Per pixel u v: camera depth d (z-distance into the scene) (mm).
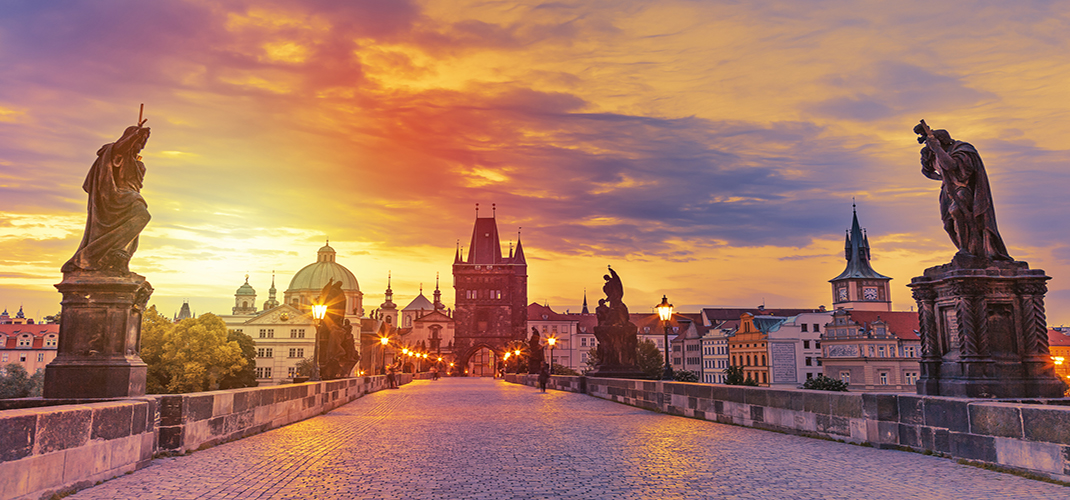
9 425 7309
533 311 185500
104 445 9273
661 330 170000
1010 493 8180
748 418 16812
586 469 10359
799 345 120375
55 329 146750
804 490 8656
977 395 11352
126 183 11414
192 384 88438
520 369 85812
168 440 11570
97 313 10812
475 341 153500
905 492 8406
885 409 12039
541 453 12094
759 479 9414
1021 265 11914
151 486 8977
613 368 33594
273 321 146000
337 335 30641
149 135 11773
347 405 26547
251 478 9586
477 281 155000
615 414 21500
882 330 106812
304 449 12648
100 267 10867
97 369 10617
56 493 8148
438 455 11875
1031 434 9094
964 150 12289
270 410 16641
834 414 13328
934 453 10984
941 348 12320
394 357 101500
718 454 11820
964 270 11672
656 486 9000
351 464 10844
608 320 34219
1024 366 11547
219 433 13430
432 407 25188
